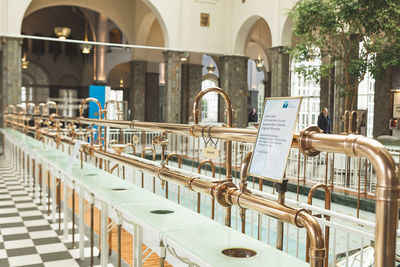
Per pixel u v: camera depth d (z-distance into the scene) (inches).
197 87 858.1
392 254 45.3
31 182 317.7
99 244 178.5
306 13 359.3
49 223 230.2
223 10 684.1
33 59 1051.9
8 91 556.7
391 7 320.5
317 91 770.2
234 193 76.2
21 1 562.6
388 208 45.4
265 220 249.4
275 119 66.3
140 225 98.2
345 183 264.8
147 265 149.4
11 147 460.1
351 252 200.8
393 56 341.1
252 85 1120.8
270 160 65.1
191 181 90.4
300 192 274.8
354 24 348.5
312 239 56.6
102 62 928.3
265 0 600.7
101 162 190.9
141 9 757.9
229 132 80.3
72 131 225.8
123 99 1184.2
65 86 1091.9
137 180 368.8
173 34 653.3
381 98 512.1
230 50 684.7
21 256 176.2
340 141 52.4
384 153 46.8
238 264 67.7
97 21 913.5
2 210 260.5
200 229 86.3
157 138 112.3
